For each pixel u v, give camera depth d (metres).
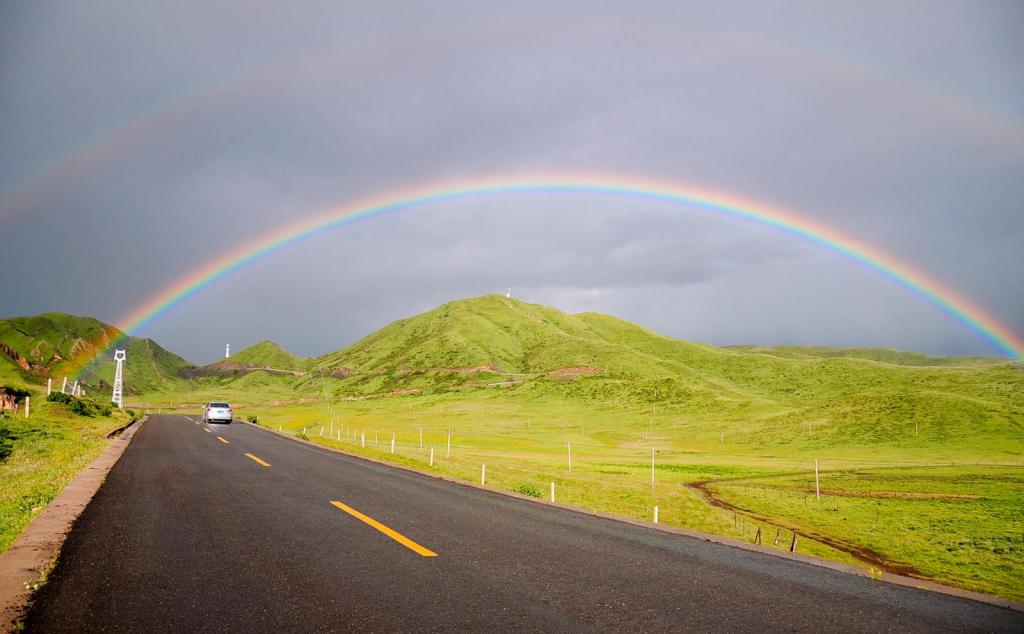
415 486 15.93
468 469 26.91
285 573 7.15
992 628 5.66
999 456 71.56
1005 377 145.50
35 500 11.70
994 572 20.94
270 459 22.58
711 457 71.50
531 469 36.66
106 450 23.98
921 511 34.72
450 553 8.27
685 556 8.45
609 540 9.44
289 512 11.44
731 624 5.62
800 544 24.95
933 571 21.03
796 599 6.46
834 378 184.88
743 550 8.97
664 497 33.41
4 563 7.32
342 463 22.30
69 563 7.45
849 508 35.53
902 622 5.78
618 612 5.89
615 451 78.31
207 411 54.66
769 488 44.72
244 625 5.39
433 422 121.94
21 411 42.41
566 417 128.50
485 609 5.89
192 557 7.90
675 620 5.69
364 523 10.39
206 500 12.76
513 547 8.74
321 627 5.34
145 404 185.88
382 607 5.91
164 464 19.81
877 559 22.95
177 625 5.38
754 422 103.88
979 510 35.19
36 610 5.70
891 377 171.75
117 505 11.84
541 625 5.46
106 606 5.88
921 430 84.25
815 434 89.00
